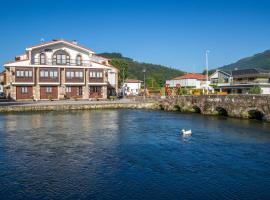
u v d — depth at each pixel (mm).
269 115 45969
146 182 20125
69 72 88625
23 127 43000
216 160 25203
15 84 81688
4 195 18172
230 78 98750
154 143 31984
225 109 55906
